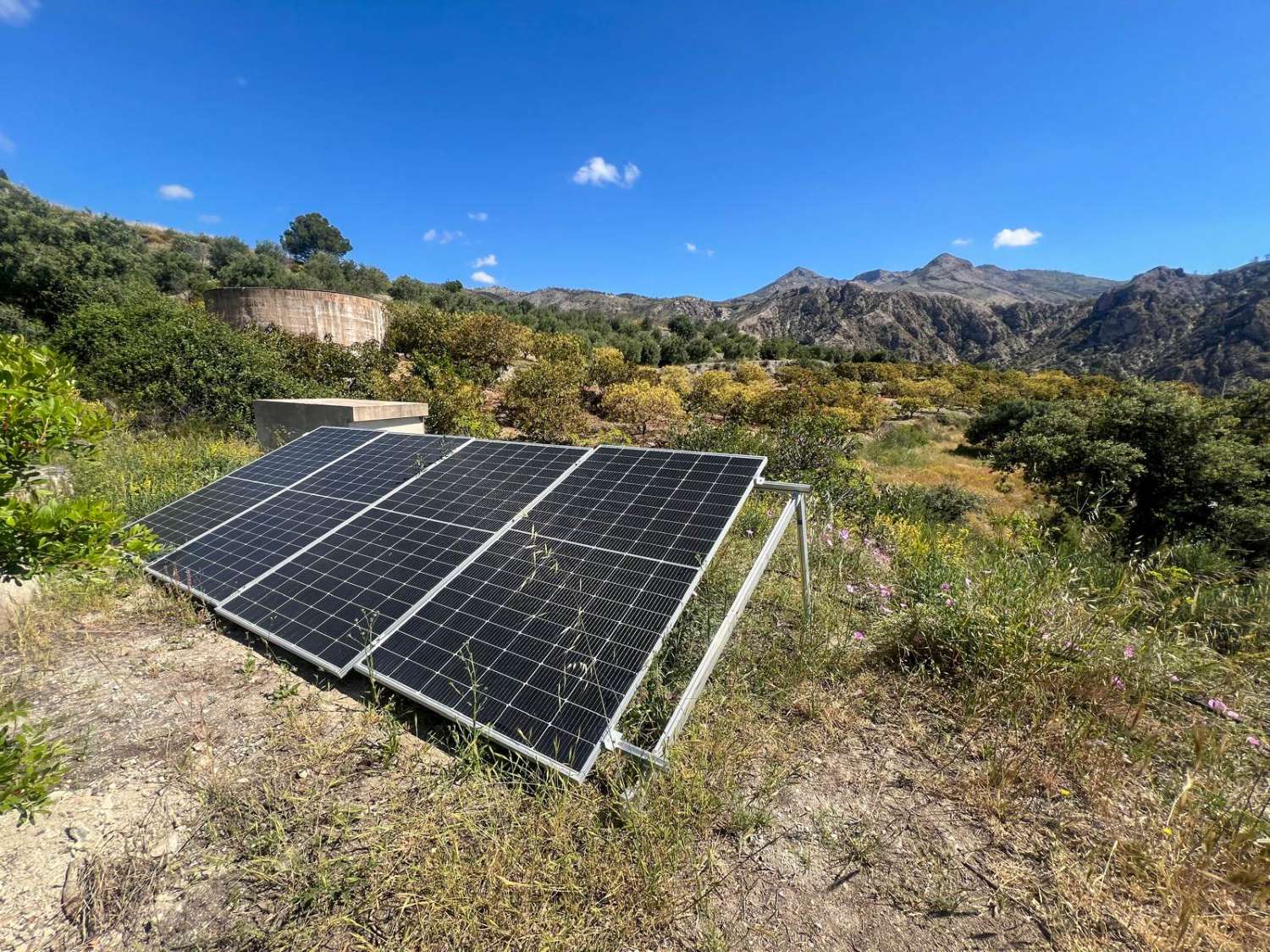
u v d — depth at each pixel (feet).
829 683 11.14
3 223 134.21
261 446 32.96
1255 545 26.03
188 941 6.20
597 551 11.57
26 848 7.22
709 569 15.25
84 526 6.74
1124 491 29.37
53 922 6.35
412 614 11.18
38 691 10.64
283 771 8.75
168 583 14.66
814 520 20.40
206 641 12.69
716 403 87.86
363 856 7.21
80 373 36.35
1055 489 34.09
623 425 63.98
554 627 9.97
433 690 9.43
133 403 34.55
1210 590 15.19
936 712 10.37
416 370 68.49
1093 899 6.67
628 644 9.27
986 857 7.33
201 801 8.14
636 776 8.30
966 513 36.01
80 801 8.04
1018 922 6.45
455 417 44.70
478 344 83.41
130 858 7.19
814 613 13.35
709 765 8.66
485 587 11.35
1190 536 26.55
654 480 13.39
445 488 15.87
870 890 6.82
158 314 41.83
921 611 12.01
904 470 60.95
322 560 13.91
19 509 6.19
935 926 6.40
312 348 57.93
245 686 11.02
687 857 7.15
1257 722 10.12
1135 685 10.43
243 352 40.27
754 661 11.69
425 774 8.64
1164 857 7.11
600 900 6.60
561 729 8.28
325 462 20.27
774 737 9.57
